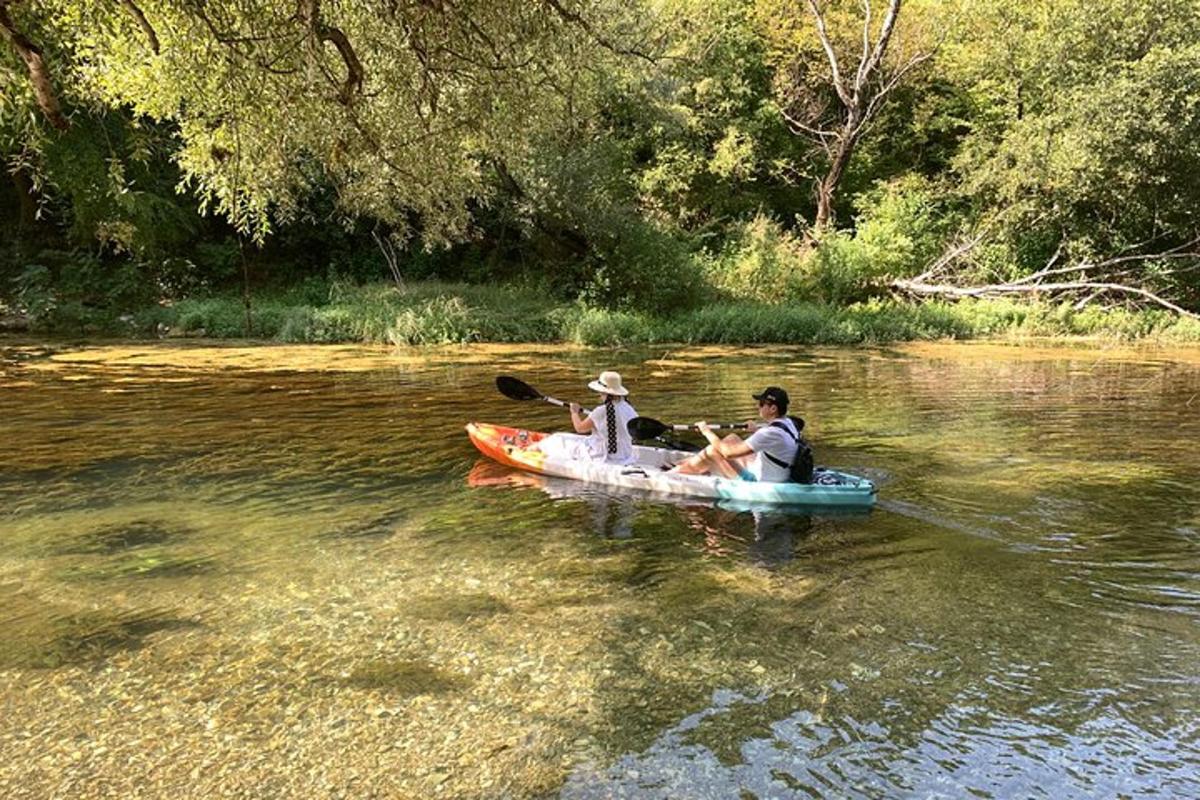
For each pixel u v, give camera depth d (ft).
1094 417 32.68
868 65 76.02
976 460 25.67
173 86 26.81
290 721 11.25
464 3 24.13
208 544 17.85
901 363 49.78
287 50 22.36
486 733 10.98
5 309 60.03
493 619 14.33
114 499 21.01
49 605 14.75
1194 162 65.36
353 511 20.30
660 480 22.33
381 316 58.85
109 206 59.67
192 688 12.05
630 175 77.20
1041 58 75.82
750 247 74.54
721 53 82.28
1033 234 75.56
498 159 55.98
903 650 13.32
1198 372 46.24
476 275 72.23
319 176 64.34
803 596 15.44
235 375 41.68
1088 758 10.50
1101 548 18.02
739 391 38.65
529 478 23.67
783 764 10.35
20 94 22.00
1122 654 13.20
